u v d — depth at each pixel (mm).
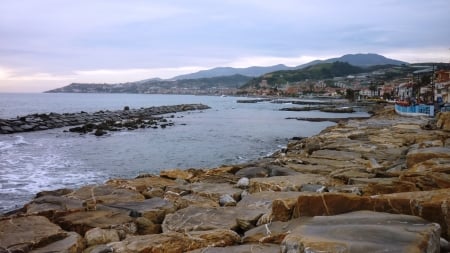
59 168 21781
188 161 24531
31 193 16172
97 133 39625
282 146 31562
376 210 6496
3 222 8203
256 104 133125
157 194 11719
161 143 33188
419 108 46031
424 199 6250
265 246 6320
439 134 23438
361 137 25406
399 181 9961
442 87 68688
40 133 41219
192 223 8258
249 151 28844
